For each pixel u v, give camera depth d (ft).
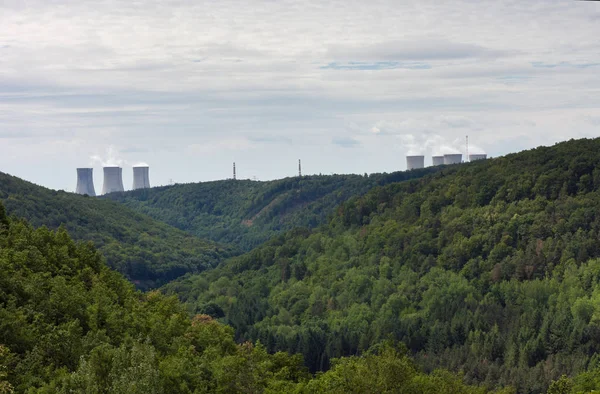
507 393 407.03
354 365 319.27
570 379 436.76
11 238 371.15
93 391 233.76
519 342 545.03
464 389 353.31
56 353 273.33
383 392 289.33
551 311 576.61
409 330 609.01
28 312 290.15
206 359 310.65
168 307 391.86
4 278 309.22
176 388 270.46
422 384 315.99
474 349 549.95
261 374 314.35
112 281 390.01
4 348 254.47
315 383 323.37
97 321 307.78
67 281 354.54
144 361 252.21
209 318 472.44
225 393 289.12
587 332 529.86
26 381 250.16
